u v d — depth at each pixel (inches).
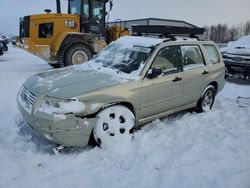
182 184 126.8
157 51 182.5
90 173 133.4
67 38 398.0
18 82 330.0
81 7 419.8
